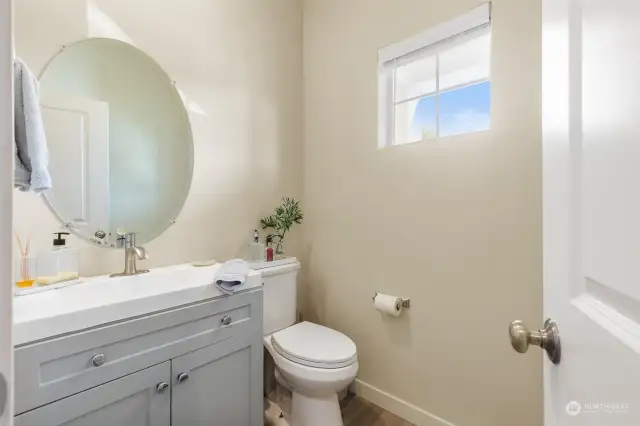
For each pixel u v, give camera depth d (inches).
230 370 54.1
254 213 82.1
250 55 81.7
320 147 88.0
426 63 70.9
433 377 66.0
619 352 14.9
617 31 15.0
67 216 56.1
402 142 74.5
